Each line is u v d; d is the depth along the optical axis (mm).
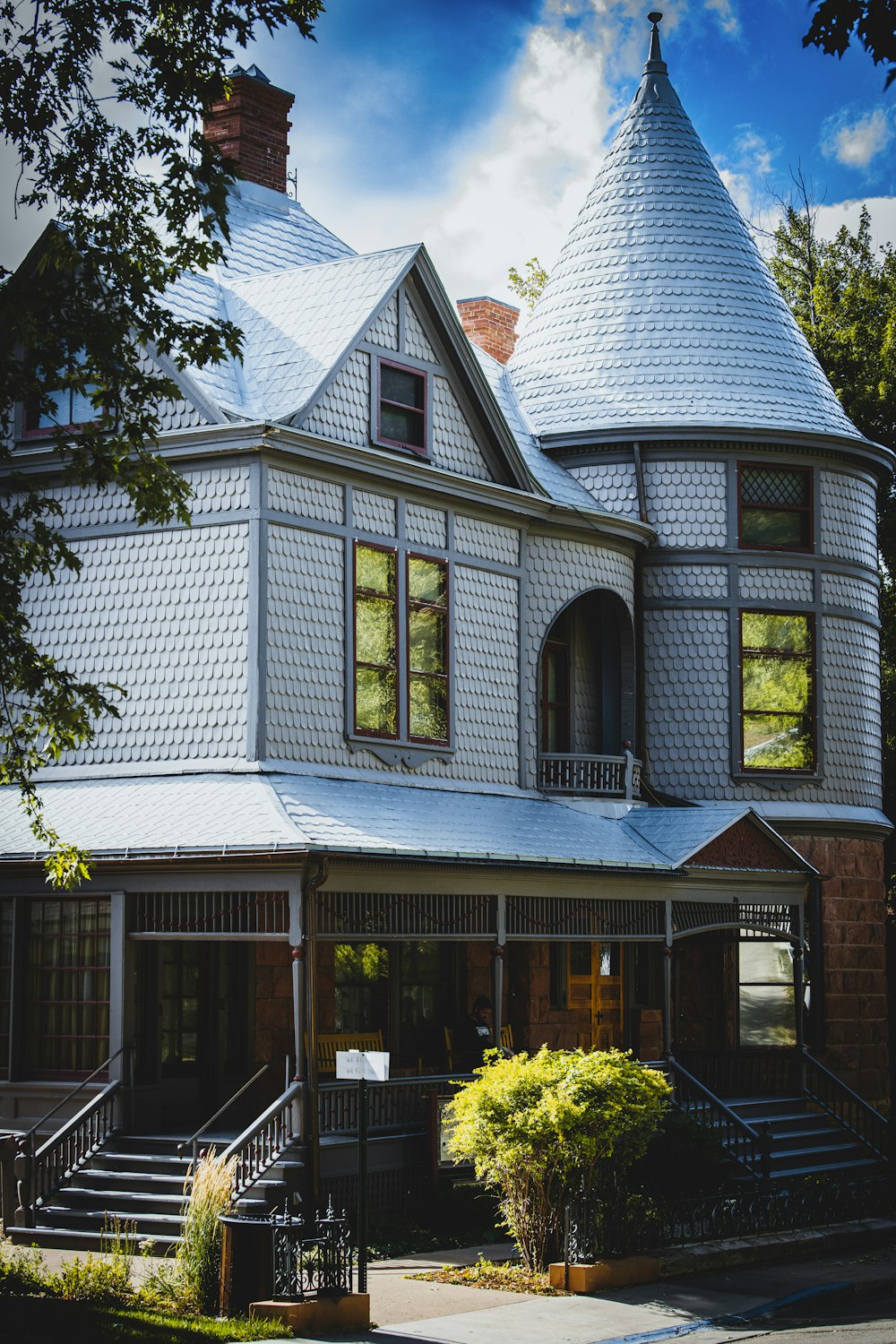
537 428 30719
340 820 21406
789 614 30422
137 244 17719
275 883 19875
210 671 22719
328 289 25188
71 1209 19594
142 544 23531
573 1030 27781
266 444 22469
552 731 28859
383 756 24078
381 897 21047
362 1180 15734
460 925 22125
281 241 29109
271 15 17875
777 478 30750
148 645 23297
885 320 39812
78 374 18375
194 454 22922
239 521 22672
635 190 32719
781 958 29906
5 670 17516
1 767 18625
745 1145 24438
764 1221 19875
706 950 30172
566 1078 17734
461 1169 21312
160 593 23281
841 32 12578
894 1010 34875
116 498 23797
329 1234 15570
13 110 17391
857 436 31156
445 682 25422
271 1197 18781
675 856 25750
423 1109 21641
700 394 30391
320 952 23625
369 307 24453
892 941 35250
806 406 30922
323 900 20156
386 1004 24719
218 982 23141
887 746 37219
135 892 20938
